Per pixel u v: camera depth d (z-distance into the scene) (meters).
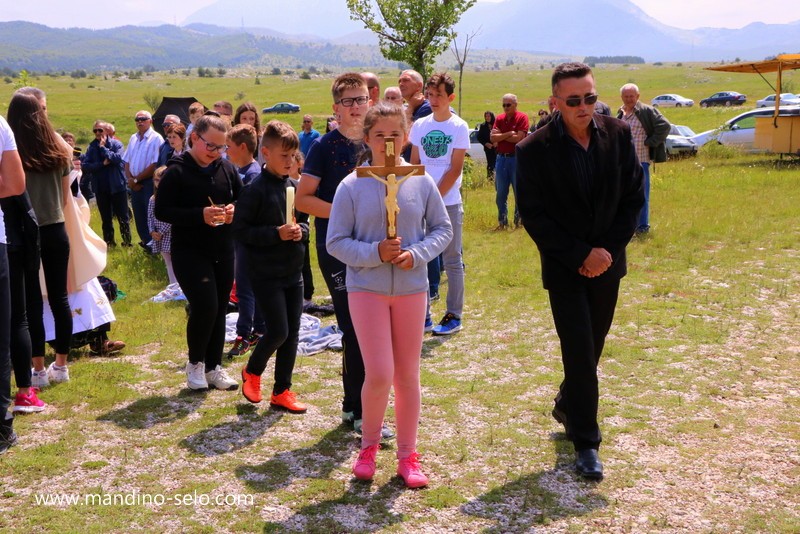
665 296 7.48
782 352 5.81
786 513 3.48
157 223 8.23
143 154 10.76
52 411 4.98
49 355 6.25
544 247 3.90
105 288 7.79
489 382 5.39
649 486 3.79
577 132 3.89
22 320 4.89
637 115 10.31
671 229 10.83
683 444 4.27
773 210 12.37
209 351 5.45
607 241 3.93
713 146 23.12
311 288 7.61
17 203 4.84
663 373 5.42
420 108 6.87
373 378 3.73
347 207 3.75
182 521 3.55
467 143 6.44
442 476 3.97
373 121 3.76
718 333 6.26
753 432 4.40
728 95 74.75
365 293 3.75
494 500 3.69
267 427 4.70
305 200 4.52
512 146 11.48
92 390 5.34
